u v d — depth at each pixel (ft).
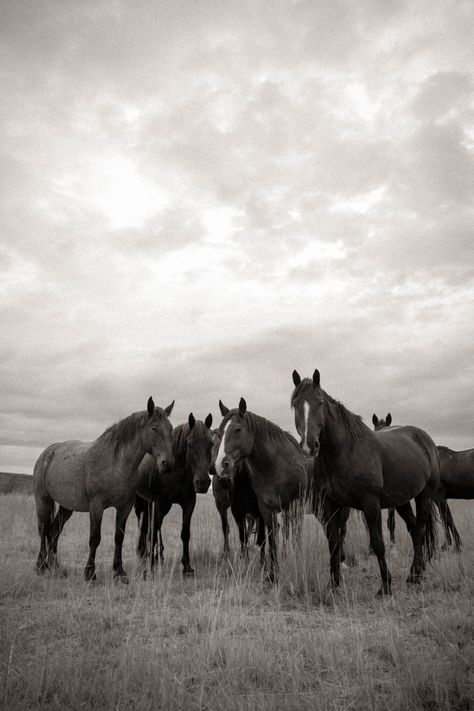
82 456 26.09
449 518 31.81
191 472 27.78
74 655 13.16
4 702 10.63
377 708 10.45
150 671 11.93
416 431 25.82
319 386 20.16
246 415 23.98
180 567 26.73
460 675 11.50
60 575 24.38
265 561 23.31
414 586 21.33
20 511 49.19
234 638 14.07
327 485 20.54
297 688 11.28
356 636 14.17
